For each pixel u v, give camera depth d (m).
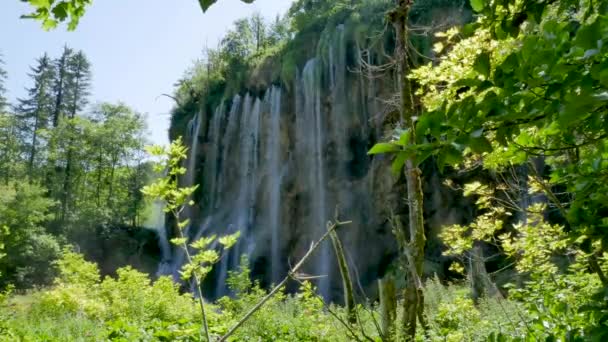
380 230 21.53
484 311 4.77
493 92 1.18
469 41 3.35
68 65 55.66
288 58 27.86
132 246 32.28
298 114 26.70
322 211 24.31
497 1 1.55
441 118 1.18
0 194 26.50
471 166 4.75
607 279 2.99
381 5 23.58
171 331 5.14
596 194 1.58
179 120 35.62
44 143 47.47
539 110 1.13
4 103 52.53
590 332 1.50
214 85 35.09
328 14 28.69
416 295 3.94
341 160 24.23
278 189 26.72
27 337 6.19
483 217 4.57
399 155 1.17
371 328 4.29
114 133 43.03
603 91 1.02
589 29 1.01
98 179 42.47
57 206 37.28
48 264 25.59
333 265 22.67
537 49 1.15
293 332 5.82
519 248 4.10
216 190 30.42
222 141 31.14
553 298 3.11
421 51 15.10
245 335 5.67
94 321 8.48
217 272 25.94
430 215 18.88
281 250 25.55
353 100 23.73
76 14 2.08
